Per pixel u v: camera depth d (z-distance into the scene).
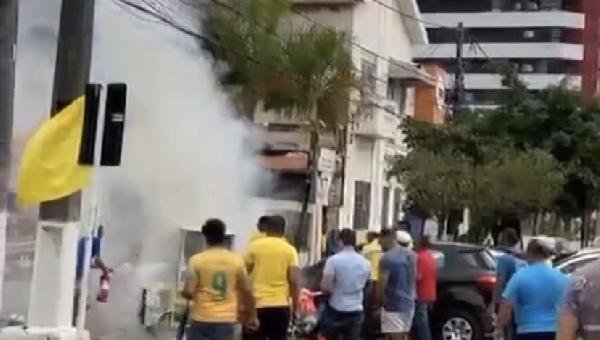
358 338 14.01
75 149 11.06
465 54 110.50
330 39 29.36
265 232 13.30
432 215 34.81
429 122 39.38
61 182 11.05
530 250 10.90
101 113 10.72
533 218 40.09
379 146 37.84
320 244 28.25
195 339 10.54
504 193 34.41
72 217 11.86
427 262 16.28
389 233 15.43
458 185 34.16
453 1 115.12
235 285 10.62
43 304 11.75
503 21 113.31
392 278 14.95
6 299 14.90
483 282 18.36
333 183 31.19
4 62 11.22
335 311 13.88
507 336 11.94
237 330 12.55
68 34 11.77
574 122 40.00
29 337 11.41
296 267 13.13
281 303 13.05
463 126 38.31
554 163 36.88
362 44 38.03
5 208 11.51
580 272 5.99
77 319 11.85
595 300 5.86
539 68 112.62
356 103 32.88
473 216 35.34
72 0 11.75
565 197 40.66
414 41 43.88
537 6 113.38
